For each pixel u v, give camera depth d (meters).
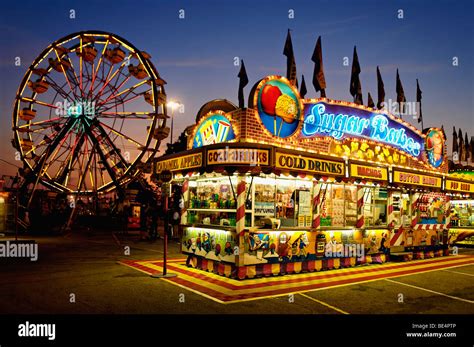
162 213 10.53
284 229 10.63
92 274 10.27
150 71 29.00
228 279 9.81
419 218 15.38
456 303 8.08
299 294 8.42
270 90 10.52
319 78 13.06
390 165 13.26
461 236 19.83
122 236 24.67
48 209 31.45
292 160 10.10
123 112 29.98
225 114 10.66
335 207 12.23
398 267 12.56
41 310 6.87
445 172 16.86
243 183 9.84
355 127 12.69
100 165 32.47
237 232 9.77
